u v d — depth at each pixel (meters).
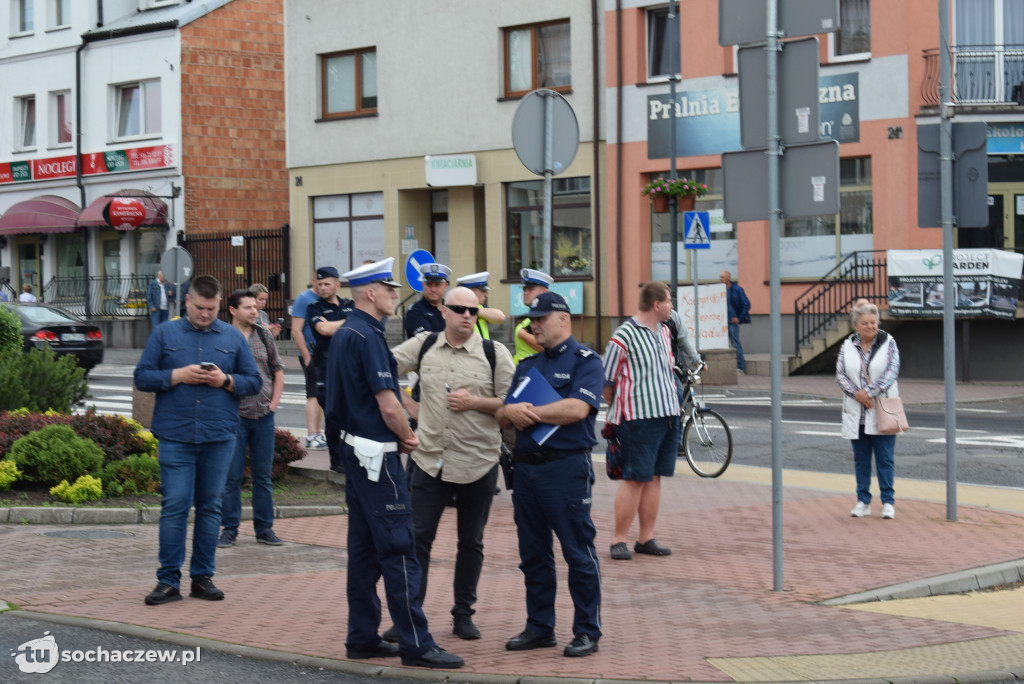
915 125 24.78
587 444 6.64
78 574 8.33
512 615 7.47
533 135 9.66
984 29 25.14
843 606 7.71
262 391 9.55
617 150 28.44
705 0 27.25
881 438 10.66
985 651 6.62
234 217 37.34
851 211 25.72
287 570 8.67
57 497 10.79
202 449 7.70
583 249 29.27
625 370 9.05
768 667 6.23
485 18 30.48
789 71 8.16
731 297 25.02
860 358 10.61
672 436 9.28
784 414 18.98
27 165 40.06
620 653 6.54
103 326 37.28
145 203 36.41
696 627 7.11
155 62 36.97
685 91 27.48
